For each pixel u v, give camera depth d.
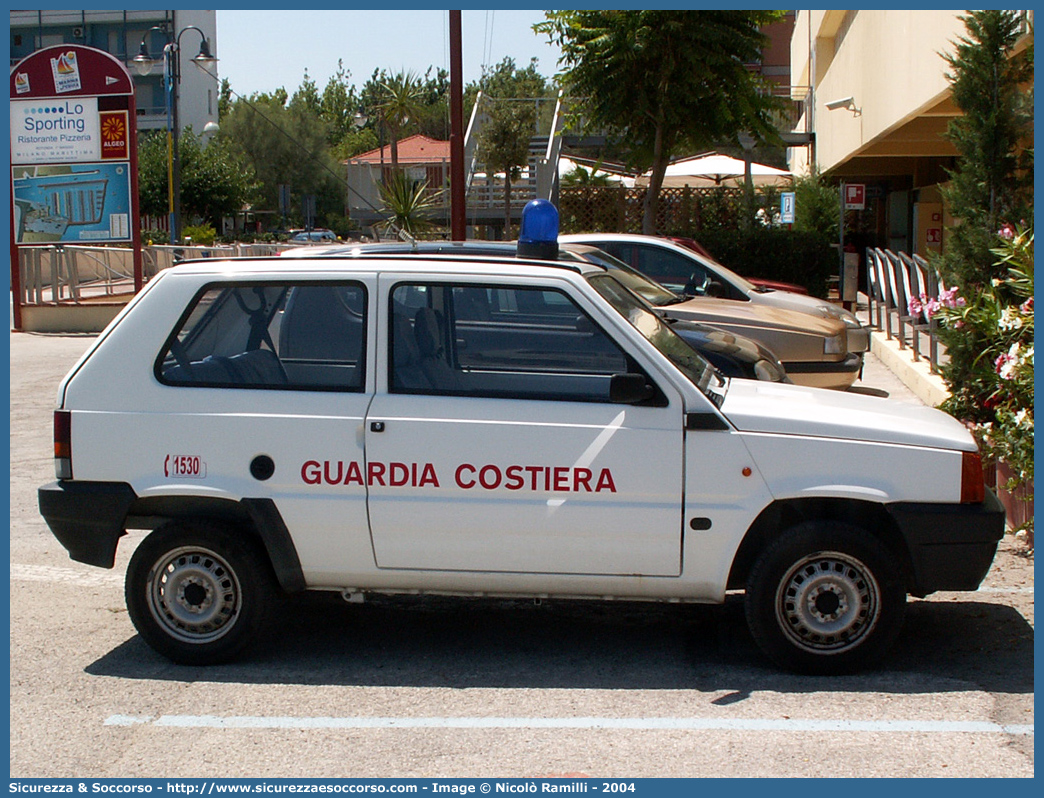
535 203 5.64
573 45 17.56
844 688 4.72
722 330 9.94
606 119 17.83
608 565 4.85
